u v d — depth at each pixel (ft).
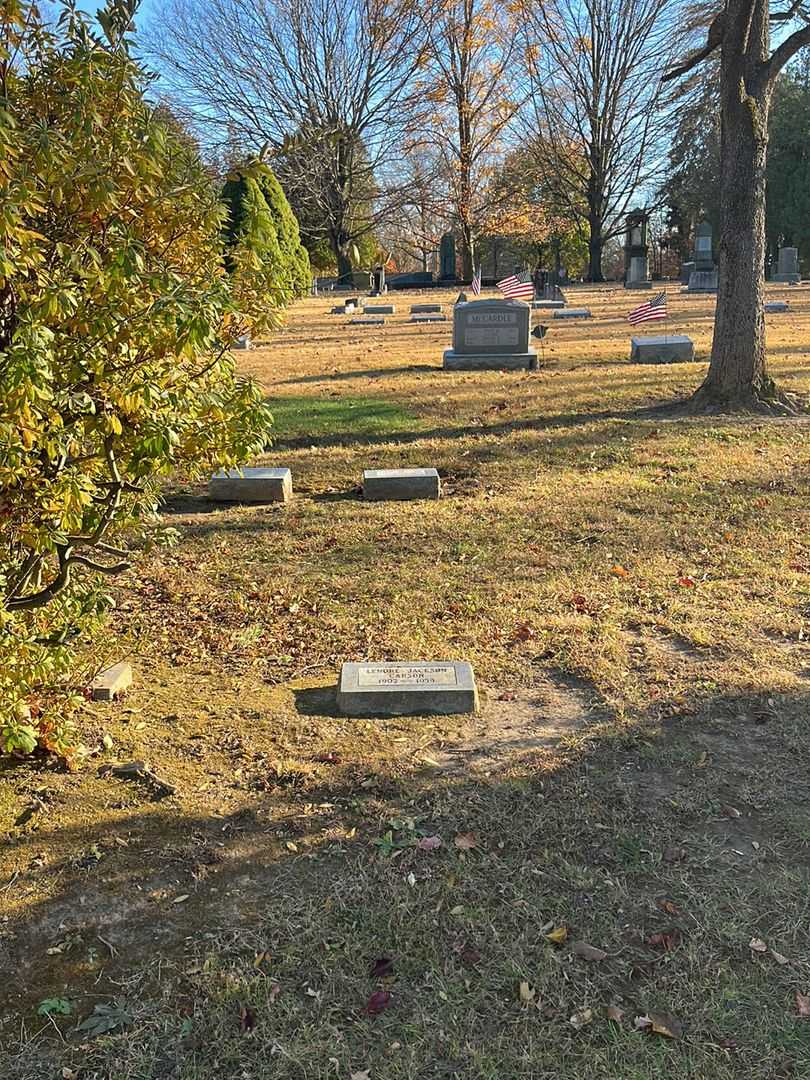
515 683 14.73
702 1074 7.63
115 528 13.02
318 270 180.14
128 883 10.05
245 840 10.76
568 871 10.06
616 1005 8.34
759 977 8.63
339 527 23.54
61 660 12.00
